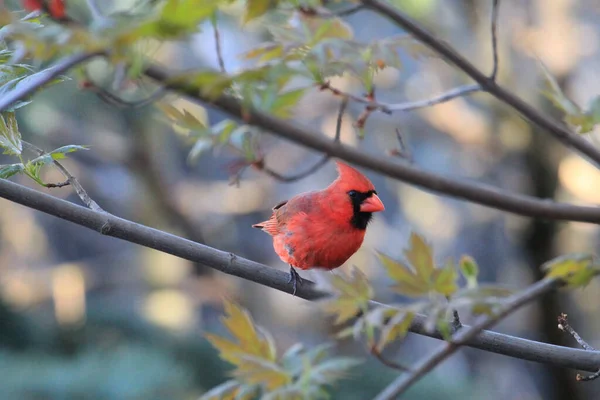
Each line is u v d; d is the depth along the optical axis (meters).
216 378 11.22
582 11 11.96
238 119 3.21
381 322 2.93
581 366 4.18
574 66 11.55
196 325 14.51
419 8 10.62
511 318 14.17
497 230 17.09
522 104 4.02
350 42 3.80
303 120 12.67
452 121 12.57
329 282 3.06
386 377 10.97
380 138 13.31
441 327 2.89
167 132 13.76
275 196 14.65
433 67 12.42
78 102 12.16
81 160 14.48
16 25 2.51
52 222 17.14
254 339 3.53
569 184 12.09
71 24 2.53
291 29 3.83
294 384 3.38
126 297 15.12
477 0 11.70
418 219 16.52
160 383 10.22
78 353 11.02
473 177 14.42
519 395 17.33
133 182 13.77
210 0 2.46
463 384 12.19
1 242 14.51
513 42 11.53
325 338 14.09
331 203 5.89
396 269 2.97
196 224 14.20
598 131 5.57
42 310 13.59
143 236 4.67
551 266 2.77
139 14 2.58
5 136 4.38
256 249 16.30
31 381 10.01
